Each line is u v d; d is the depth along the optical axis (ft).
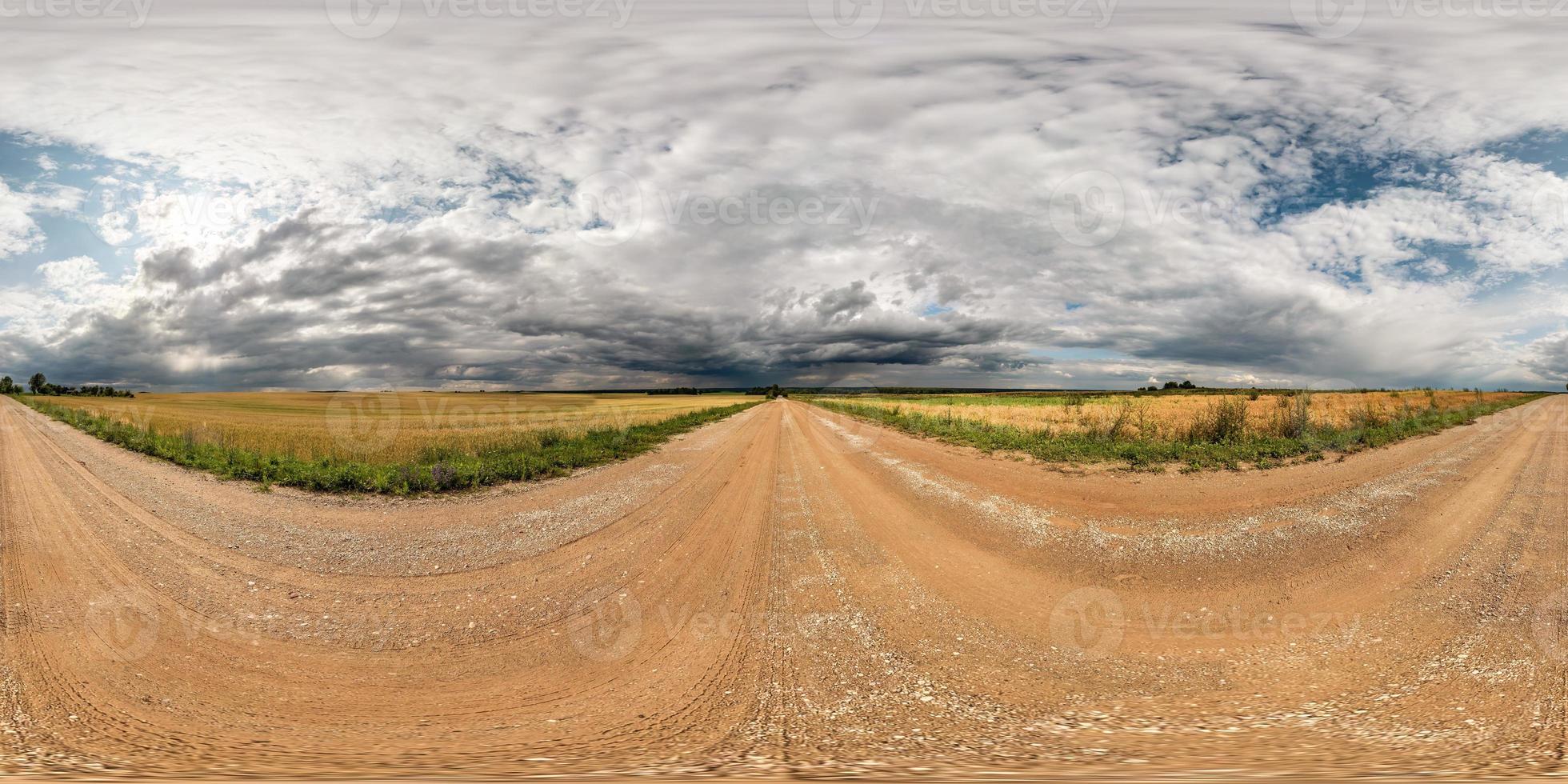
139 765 10.25
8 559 22.90
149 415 118.52
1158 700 13.10
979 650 15.71
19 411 131.44
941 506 32.07
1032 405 128.67
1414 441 54.24
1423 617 17.39
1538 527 25.58
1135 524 27.81
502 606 18.85
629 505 33.35
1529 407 100.17
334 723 12.25
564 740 11.35
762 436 73.92
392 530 27.86
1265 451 46.73
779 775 9.57
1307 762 9.90
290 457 46.78
